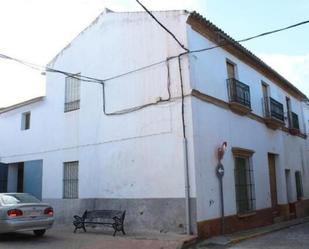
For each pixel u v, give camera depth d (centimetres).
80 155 1516
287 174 1991
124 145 1345
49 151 1670
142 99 1315
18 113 1898
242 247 1048
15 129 1897
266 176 1652
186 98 1194
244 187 1460
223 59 1439
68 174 1570
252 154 1540
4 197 1162
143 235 1159
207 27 1320
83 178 1485
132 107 1341
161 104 1254
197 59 1262
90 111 1505
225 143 1316
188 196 1141
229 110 1412
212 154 1252
